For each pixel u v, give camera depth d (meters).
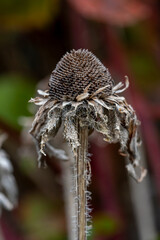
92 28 0.73
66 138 0.43
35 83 0.71
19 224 0.69
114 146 0.72
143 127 0.70
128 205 0.71
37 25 0.70
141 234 0.63
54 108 0.43
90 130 0.44
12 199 0.56
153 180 0.73
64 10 0.72
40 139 0.44
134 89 0.71
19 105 0.66
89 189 0.72
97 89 0.43
